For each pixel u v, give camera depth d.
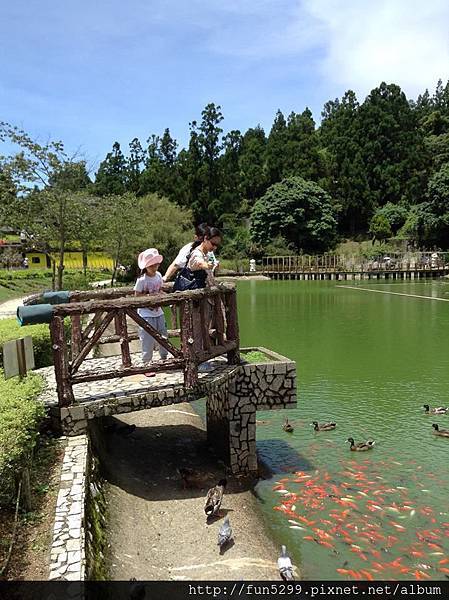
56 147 26.56
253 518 6.98
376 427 10.60
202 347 7.56
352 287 46.56
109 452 8.25
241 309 30.95
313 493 7.76
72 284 29.08
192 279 7.74
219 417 8.77
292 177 74.06
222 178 81.81
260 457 9.14
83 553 4.58
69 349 10.39
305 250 70.31
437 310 29.38
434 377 14.48
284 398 8.38
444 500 7.57
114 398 6.84
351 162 83.06
